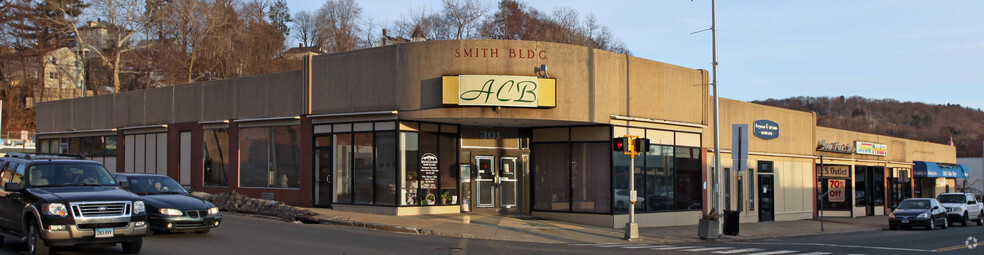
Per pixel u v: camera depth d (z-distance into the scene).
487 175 25.62
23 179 13.26
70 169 13.80
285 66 67.19
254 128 27.62
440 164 24.20
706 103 28.95
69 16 55.03
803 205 36.72
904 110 155.12
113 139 35.16
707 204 29.08
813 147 37.69
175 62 57.28
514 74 22.59
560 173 25.67
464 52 22.52
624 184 24.84
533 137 26.39
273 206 23.52
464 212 24.89
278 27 83.31
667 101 26.88
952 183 58.09
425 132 23.78
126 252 13.05
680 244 19.95
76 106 37.84
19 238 12.81
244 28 63.19
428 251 14.99
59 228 11.83
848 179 40.72
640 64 25.64
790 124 35.97
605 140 24.56
